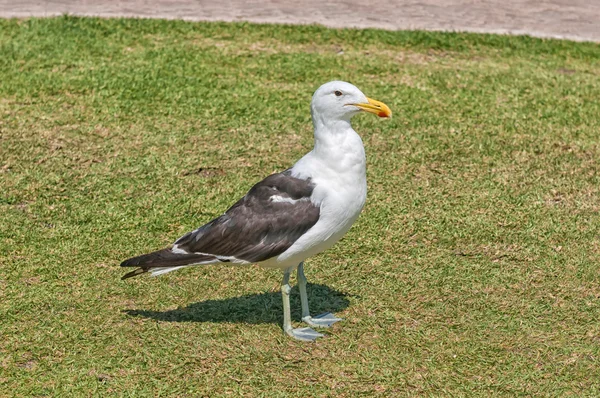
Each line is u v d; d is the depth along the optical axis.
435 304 10.58
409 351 9.62
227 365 9.30
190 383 8.99
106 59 18.44
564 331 10.03
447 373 9.23
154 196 13.20
